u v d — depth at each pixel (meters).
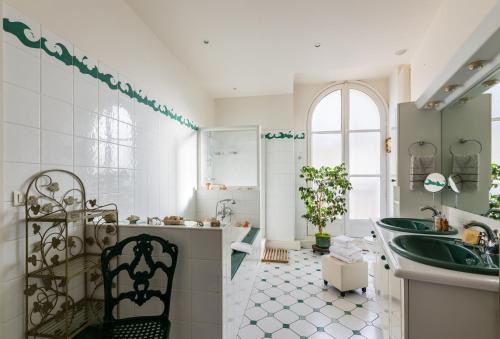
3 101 1.00
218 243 1.33
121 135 1.72
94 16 1.49
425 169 2.20
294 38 2.30
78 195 1.35
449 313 1.01
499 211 1.39
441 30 1.91
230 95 3.83
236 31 2.18
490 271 0.99
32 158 1.11
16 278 1.05
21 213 1.07
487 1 1.35
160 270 1.38
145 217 2.00
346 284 2.27
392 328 1.30
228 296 1.49
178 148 2.65
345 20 2.05
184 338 1.38
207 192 3.16
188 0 1.78
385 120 3.82
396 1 1.83
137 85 1.92
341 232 3.95
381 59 2.75
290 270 2.93
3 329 1.00
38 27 1.15
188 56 2.61
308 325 1.88
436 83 1.74
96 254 1.39
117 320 1.22
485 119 1.59
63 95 1.27
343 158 3.95
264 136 3.83
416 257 1.16
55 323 1.18
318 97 4.00
